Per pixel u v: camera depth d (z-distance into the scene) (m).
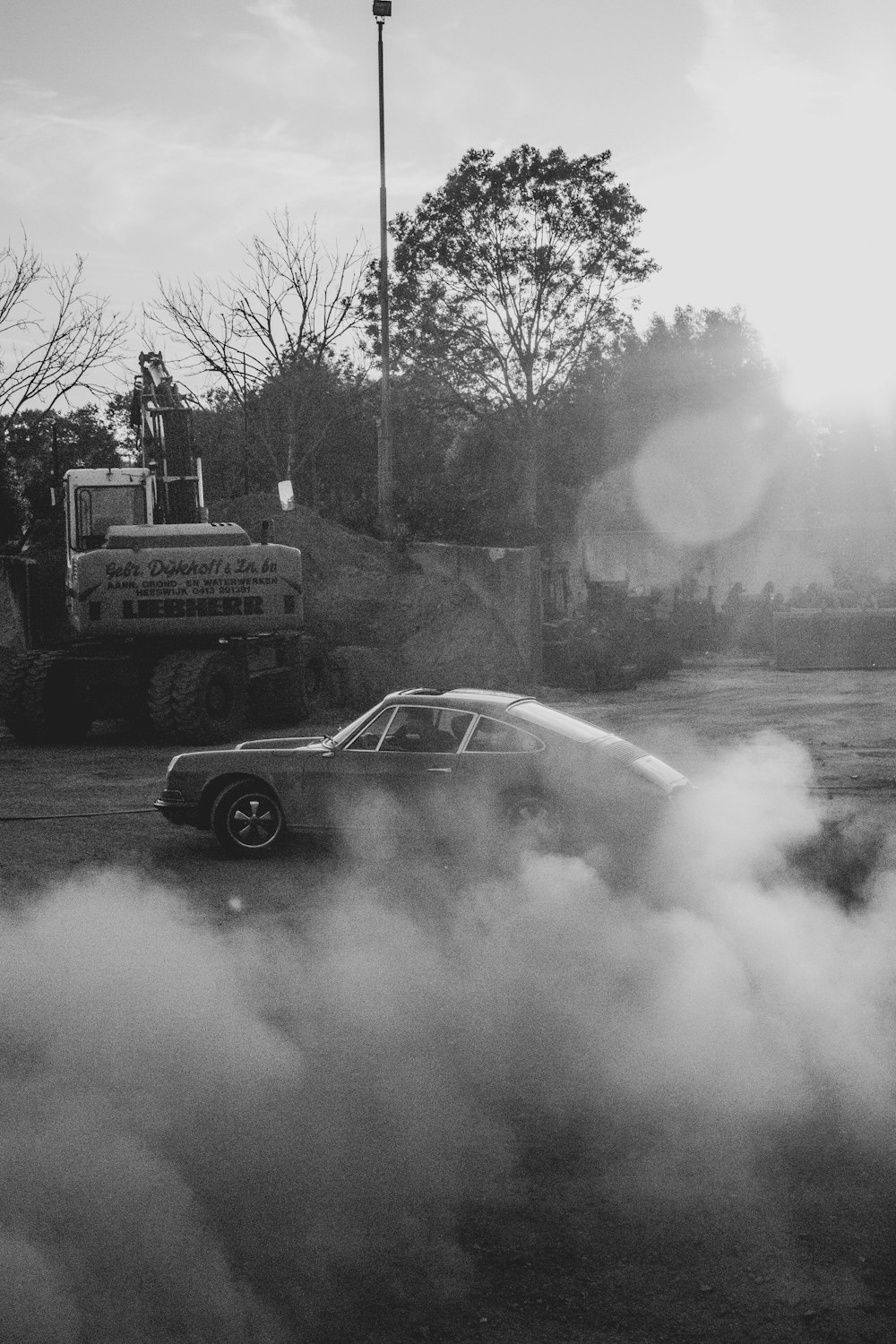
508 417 45.97
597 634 28.70
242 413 44.00
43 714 19.08
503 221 43.22
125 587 19.02
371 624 26.27
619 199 42.94
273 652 20.97
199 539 19.42
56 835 11.85
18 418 41.47
